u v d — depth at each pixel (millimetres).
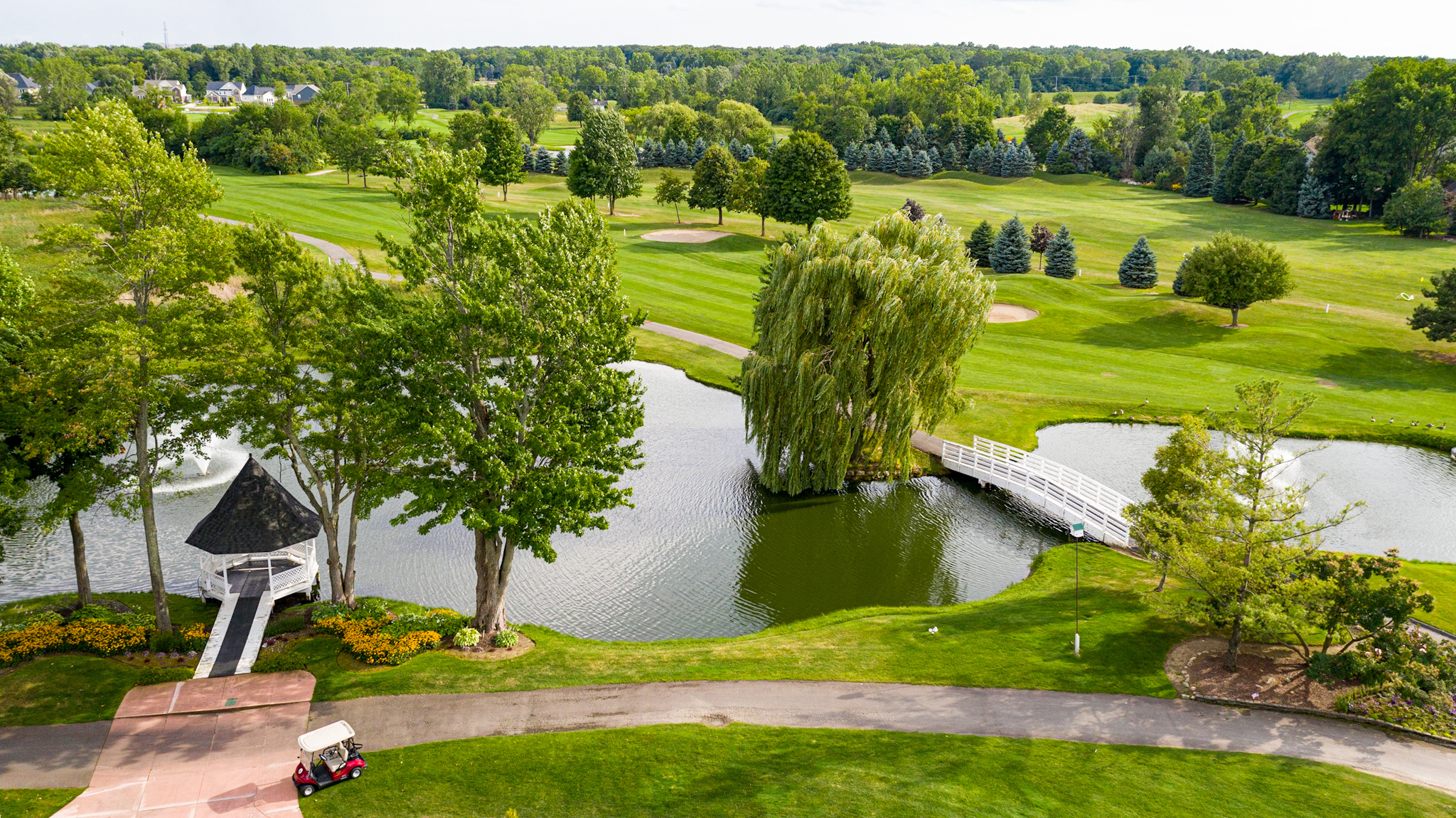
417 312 31906
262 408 33562
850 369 48344
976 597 42375
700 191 123938
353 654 33375
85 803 24656
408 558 43750
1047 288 93688
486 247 32438
